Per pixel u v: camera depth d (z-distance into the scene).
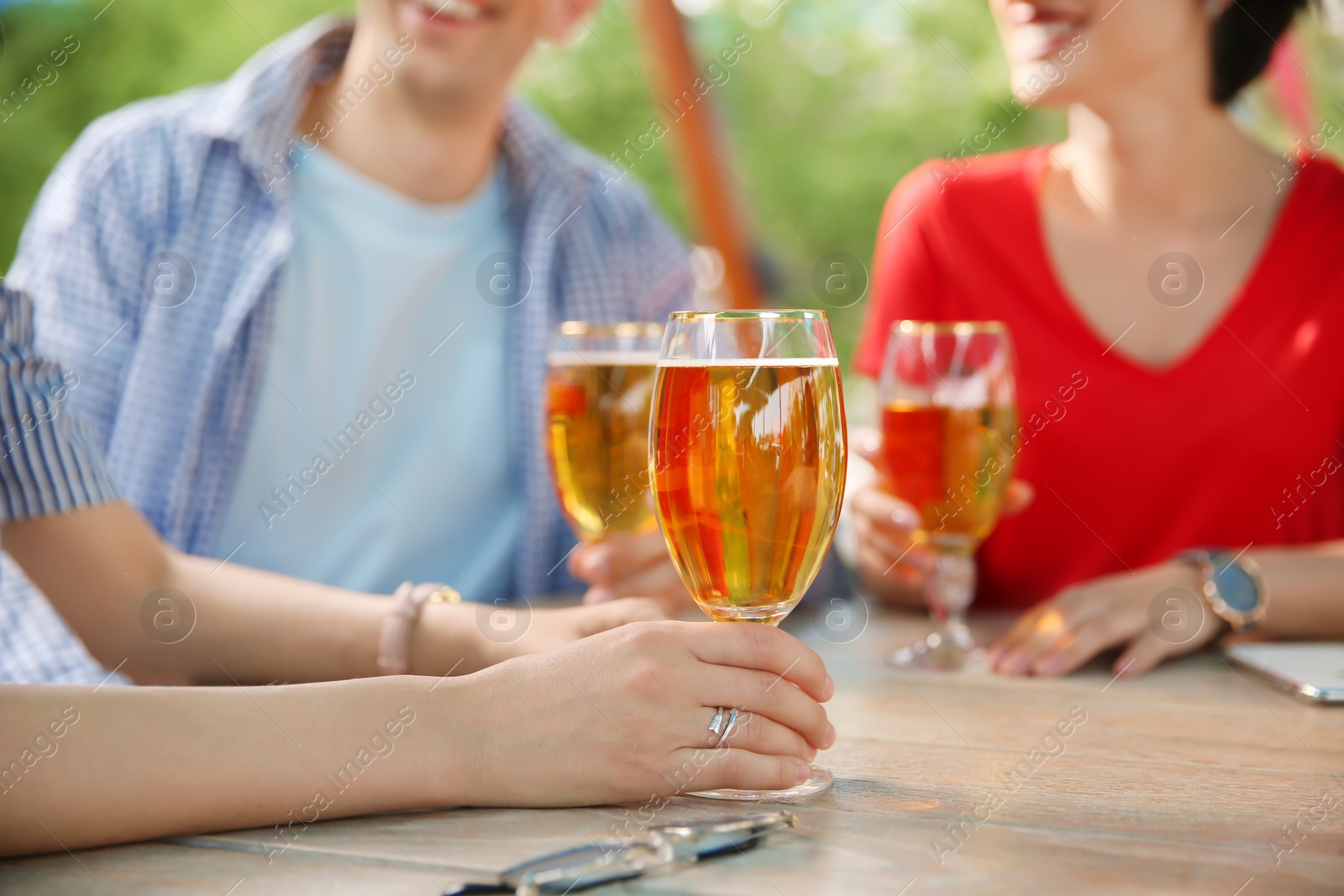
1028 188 1.44
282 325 1.28
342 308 1.31
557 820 0.68
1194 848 0.64
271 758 0.67
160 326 1.21
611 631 0.72
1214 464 1.33
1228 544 1.33
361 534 1.30
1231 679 0.92
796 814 0.68
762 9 5.13
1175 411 1.33
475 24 1.24
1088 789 0.71
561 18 1.38
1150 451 1.34
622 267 1.42
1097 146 1.38
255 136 1.23
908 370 0.99
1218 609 0.97
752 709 0.70
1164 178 1.35
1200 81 1.31
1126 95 1.30
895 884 0.61
